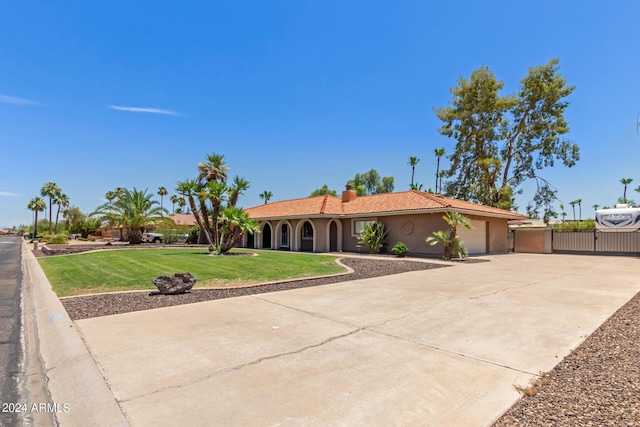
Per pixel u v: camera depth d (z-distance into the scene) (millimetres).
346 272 13023
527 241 27750
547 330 5773
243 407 3312
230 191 21578
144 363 4402
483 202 35500
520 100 35250
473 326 6035
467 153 36875
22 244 45188
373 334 5598
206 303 7891
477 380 3893
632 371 4012
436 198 22750
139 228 36188
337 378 3955
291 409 3271
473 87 35156
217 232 21719
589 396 3445
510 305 7641
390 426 2988
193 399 3473
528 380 3881
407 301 8047
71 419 3188
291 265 15109
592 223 26562
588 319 6445
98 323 6238
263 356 4645
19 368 4535
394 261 17250
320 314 6871
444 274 12781
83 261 17281
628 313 6852
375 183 61844
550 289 9656
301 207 28141
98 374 4074
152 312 7066
